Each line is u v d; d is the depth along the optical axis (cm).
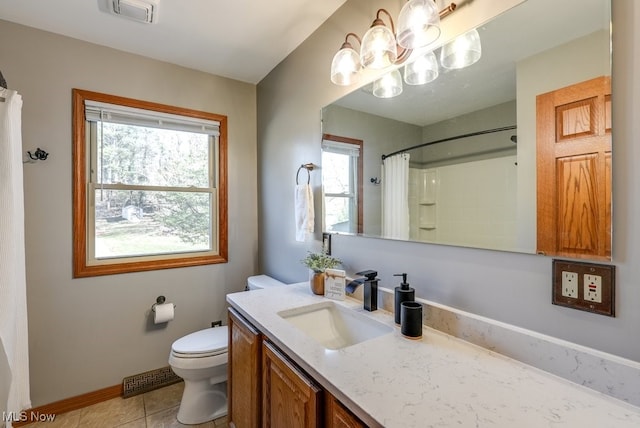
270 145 244
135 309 213
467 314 106
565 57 84
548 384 80
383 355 94
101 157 206
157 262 223
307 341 104
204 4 163
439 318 113
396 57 128
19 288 149
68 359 191
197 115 237
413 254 128
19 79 177
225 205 251
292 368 100
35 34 182
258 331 126
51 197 186
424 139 123
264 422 121
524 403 72
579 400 73
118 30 186
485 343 99
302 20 178
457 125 112
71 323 192
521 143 94
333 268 162
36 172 182
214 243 250
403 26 108
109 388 203
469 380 81
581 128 81
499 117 99
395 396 73
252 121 266
